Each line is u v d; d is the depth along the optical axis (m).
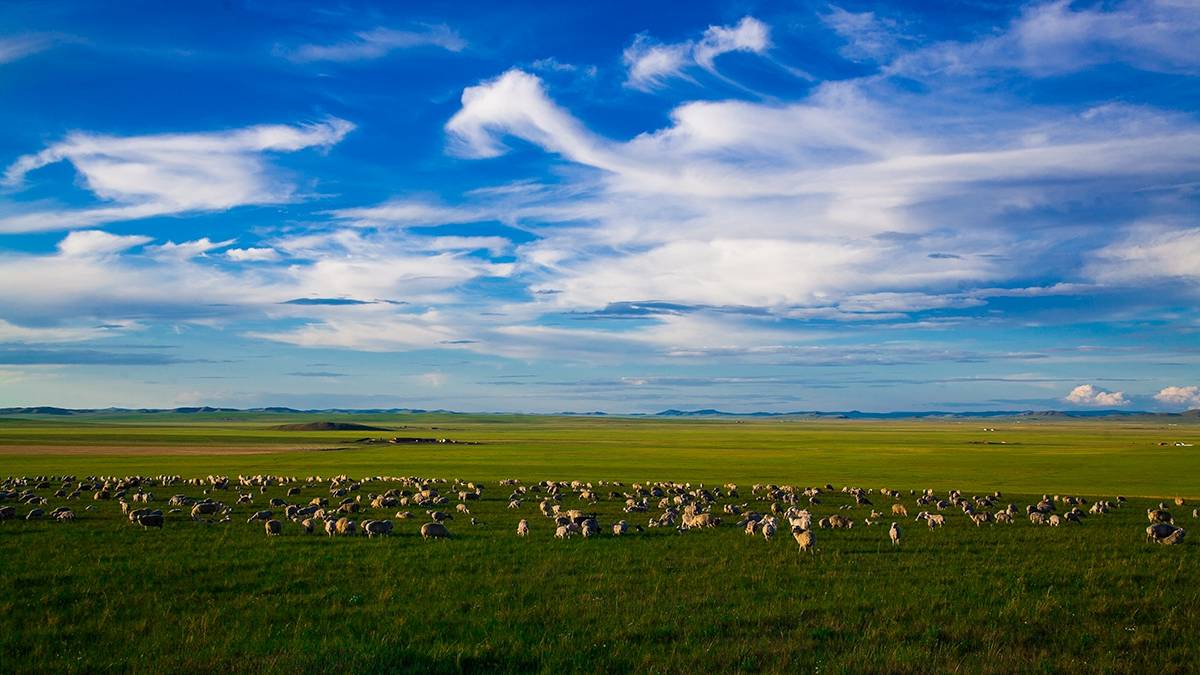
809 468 103.50
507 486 72.19
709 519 39.94
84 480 75.44
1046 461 116.62
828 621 19.83
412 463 114.62
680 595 22.80
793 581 24.91
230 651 17.31
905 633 18.80
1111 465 106.88
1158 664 16.52
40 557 28.11
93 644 17.92
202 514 43.66
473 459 125.56
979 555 29.77
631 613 20.70
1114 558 29.23
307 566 26.94
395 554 29.61
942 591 23.22
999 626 19.27
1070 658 16.86
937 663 16.56
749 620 19.95
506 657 17.16
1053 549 31.52
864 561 28.53
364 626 19.58
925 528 38.75
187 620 20.00
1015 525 40.03
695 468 103.75
